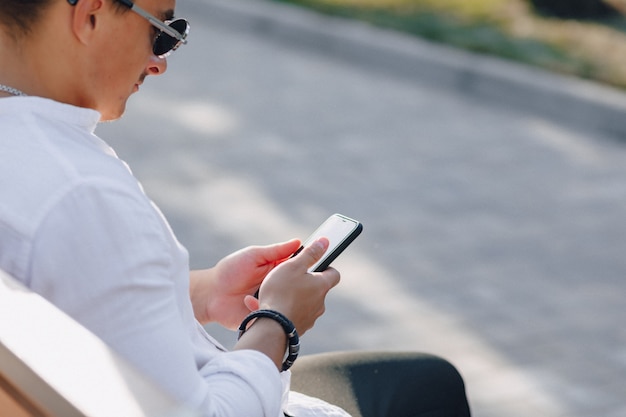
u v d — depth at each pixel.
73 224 1.35
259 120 6.96
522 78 7.95
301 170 6.07
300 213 5.43
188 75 7.89
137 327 1.37
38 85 1.48
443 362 2.07
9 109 1.44
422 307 4.46
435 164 6.41
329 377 2.01
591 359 4.13
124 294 1.36
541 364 4.06
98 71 1.50
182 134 6.51
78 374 1.01
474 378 3.93
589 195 6.11
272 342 1.54
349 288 4.58
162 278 1.40
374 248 5.04
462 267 4.91
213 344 1.68
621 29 9.38
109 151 1.51
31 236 1.34
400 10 9.70
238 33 9.55
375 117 7.31
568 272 4.98
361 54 8.84
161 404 0.97
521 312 4.50
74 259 1.35
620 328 4.42
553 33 9.15
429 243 5.17
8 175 1.38
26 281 1.35
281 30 9.40
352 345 4.11
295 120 7.05
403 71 8.57
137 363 1.37
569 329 4.38
